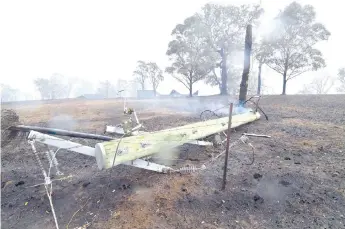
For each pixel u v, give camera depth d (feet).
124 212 11.56
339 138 19.38
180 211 11.35
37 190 14.55
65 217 11.72
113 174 15.83
